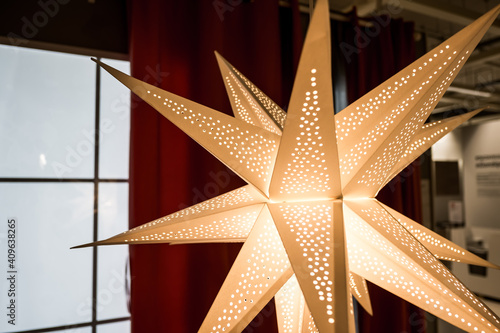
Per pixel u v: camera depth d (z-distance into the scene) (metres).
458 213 7.80
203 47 2.46
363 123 0.90
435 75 0.80
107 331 2.43
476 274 5.66
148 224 0.95
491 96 5.61
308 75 0.71
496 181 7.60
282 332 1.12
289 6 2.83
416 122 0.89
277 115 1.18
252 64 2.66
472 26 0.76
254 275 0.88
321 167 0.81
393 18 3.39
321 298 0.69
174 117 0.86
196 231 0.99
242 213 0.99
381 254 0.92
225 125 0.88
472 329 0.80
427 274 0.81
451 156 8.18
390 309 2.99
